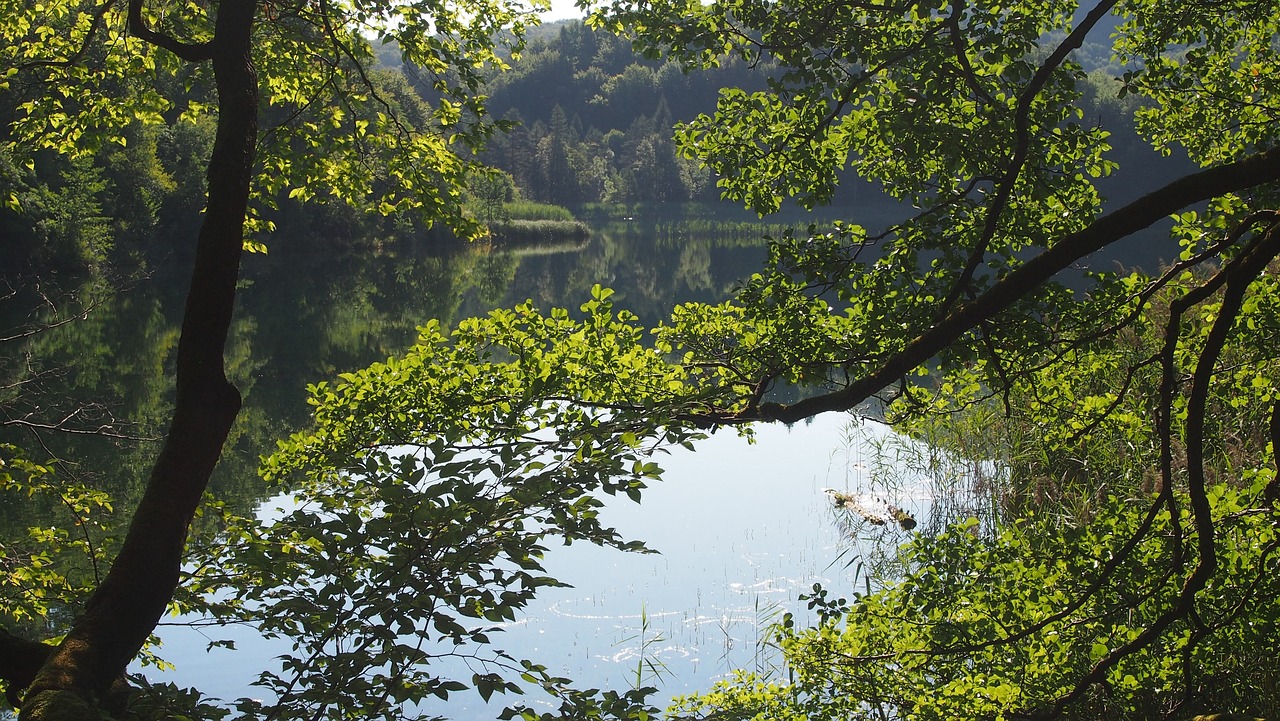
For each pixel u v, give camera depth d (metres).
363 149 7.05
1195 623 4.51
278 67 6.71
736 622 8.71
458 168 7.10
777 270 5.57
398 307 30.30
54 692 2.57
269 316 27.84
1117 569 5.25
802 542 10.70
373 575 2.96
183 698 2.94
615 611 8.93
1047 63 4.54
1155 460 8.60
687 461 14.13
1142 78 6.30
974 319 4.56
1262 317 5.39
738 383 5.59
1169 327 4.59
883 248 5.38
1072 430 6.15
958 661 5.50
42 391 7.17
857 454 14.02
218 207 4.03
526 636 8.42
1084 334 5.17
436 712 7.00
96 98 6.72
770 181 5.70
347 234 53.94
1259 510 4.91
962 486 11.92
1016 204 5.34
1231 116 6.50
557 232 76.31
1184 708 5.26
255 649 7.81
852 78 4.97
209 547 4.07
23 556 5.59
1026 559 5.59
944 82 4.85
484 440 5.00
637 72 138.12
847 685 5.66
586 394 5.31
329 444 4.88
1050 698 5.20
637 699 3.09
